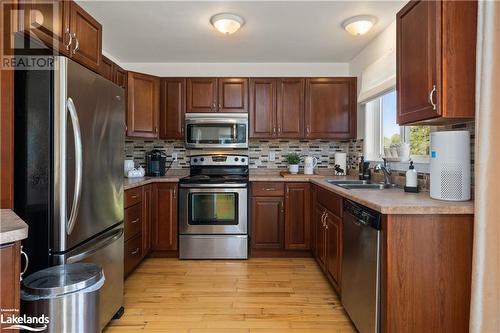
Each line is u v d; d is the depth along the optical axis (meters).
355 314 1.81
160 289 2.47
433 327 1.44
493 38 1.28
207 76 3.67
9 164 1.38
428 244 1.44
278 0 2.27
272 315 2.07
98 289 1.42
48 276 1.38
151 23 2.64
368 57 3.14
